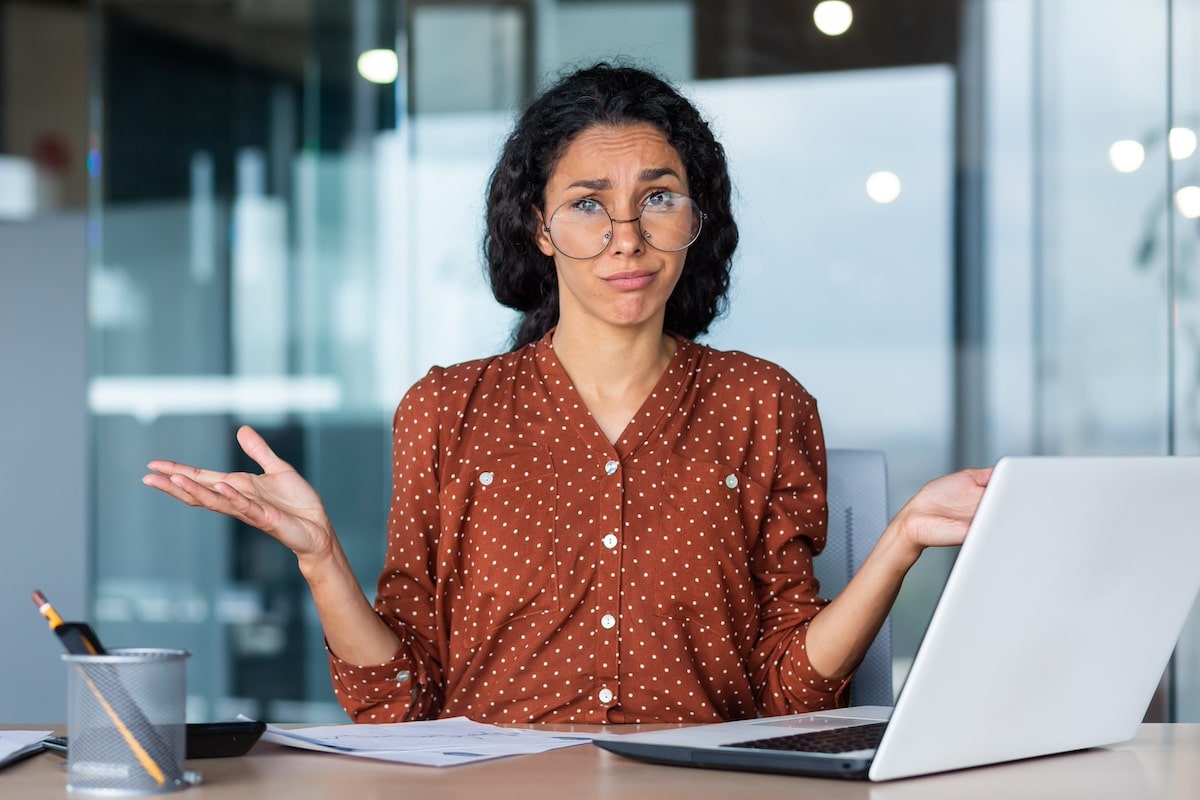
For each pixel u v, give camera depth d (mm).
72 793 943
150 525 3676
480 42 3346
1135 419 3021
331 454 3492
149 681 940
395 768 1036
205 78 3549
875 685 1687
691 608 1539
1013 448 3066
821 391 3143
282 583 3662
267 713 3662
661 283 1547
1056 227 3059
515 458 1589
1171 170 3006
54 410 4094
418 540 1613
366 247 3443
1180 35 2998
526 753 1104
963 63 3098
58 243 4102
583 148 1562
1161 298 3008
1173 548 1089
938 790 946
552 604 1532
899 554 1348
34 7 6195
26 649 4051
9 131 6242
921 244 3109
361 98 3438
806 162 3162
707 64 3215
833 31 3154
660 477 1569
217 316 3562
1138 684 1143
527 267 1759
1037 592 997
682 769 1029
